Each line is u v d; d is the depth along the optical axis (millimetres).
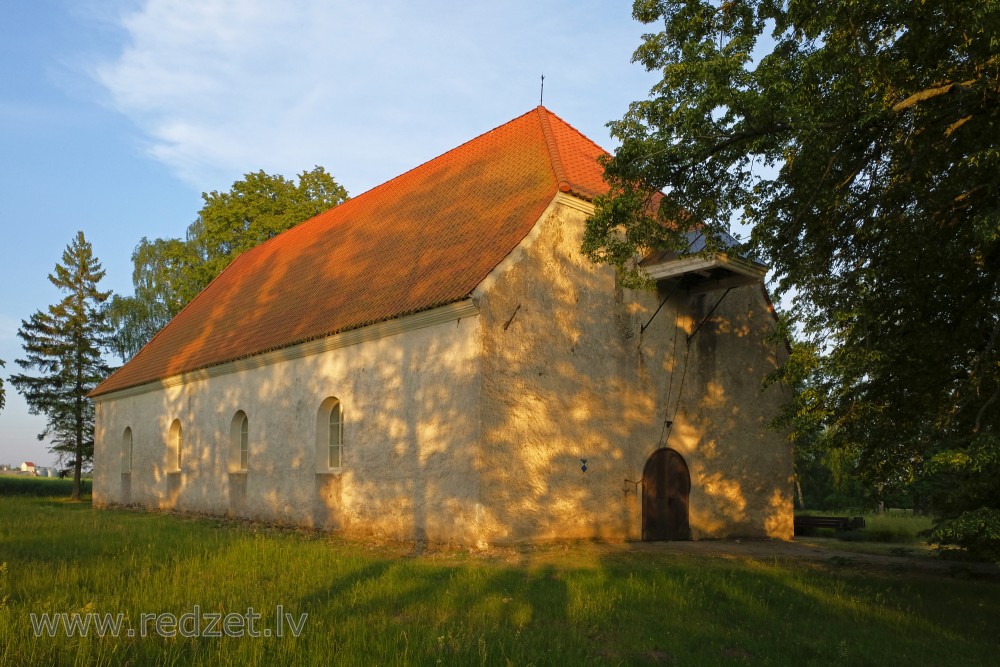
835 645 7801
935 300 11969
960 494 11227
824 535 21406
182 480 22188
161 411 23812
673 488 16625
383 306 15438
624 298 16125
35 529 14680
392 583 9445
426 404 14125
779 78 10094
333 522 16062
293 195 34562
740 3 11555
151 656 6195
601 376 15375
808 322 11836
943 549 14938
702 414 17562
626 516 15500
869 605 9562
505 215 15578
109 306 47781
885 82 10461
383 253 18500
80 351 39000
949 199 10945
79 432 38281
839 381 11438
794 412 12438
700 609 8922
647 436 16219
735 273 16438
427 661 6328
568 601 8852
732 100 10516
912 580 11891
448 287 14102
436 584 9461
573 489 14484
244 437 20109
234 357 19516
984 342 11461
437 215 18250
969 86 9758
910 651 7805
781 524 19062
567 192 14945
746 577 10875
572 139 18453
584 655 6840
